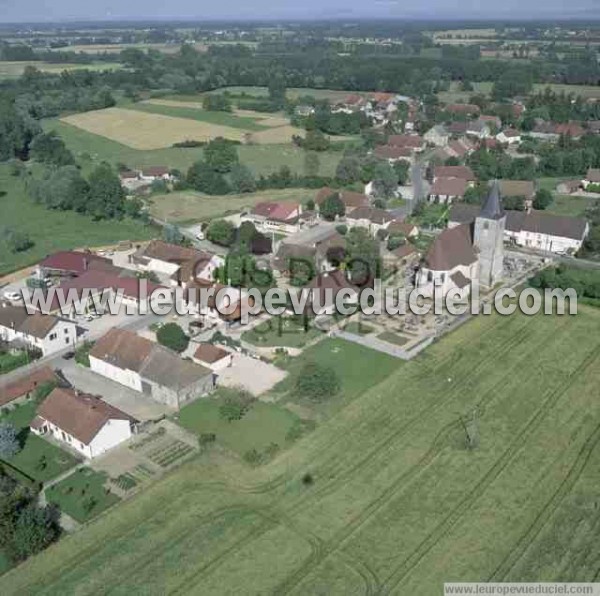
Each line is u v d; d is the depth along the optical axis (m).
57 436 82.94
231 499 71.50
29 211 179.62
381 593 59.78
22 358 100.19
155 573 62.16
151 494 72.50
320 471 75.56
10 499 66.44
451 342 104.00
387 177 188.50
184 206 183.50
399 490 72.44
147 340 94.94
